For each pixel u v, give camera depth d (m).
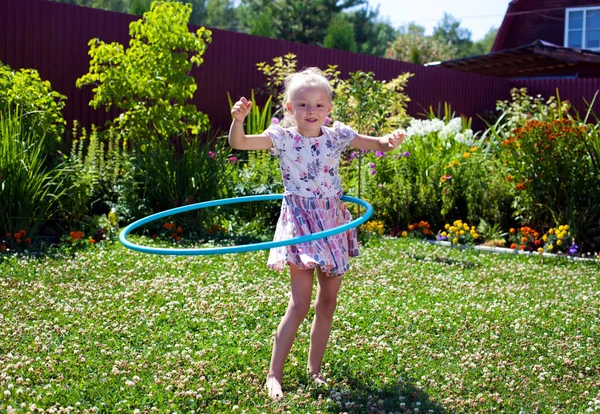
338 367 3.88
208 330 4.44
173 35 8.73
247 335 4.34
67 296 5.09
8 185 7.05
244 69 11.77
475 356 4.11
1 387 3.31
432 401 3.45
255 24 30.95
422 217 9.17
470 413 3.32
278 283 5.74
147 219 4.21
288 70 11.54
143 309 4.83
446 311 5.09
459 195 9.27
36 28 9.16
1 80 7.73
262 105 12.09
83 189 7.68
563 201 8.30
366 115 8.89
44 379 3.50
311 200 3.57
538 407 3.44
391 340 4.39
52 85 9.38
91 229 7.46
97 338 4.19
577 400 3.56
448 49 43.22
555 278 6.52
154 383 3.50
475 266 7.04
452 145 9.97
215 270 6.13
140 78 8.73
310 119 3.59
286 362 3.86
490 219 8.99
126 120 9.00
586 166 8.13
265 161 9.33
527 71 21.36
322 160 3.61
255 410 3.23
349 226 3.32
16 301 4.89
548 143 8.20
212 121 11.37
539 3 24.69
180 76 8.82
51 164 8.06
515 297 5.72
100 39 9.80
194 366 3.73
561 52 18.11
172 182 8.20
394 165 9.58
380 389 3.57
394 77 15.02
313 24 38.31
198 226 8.14
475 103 17.52
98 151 8.56
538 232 8.45
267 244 3.30
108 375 3.59
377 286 5.82
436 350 4.23
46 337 4.14
